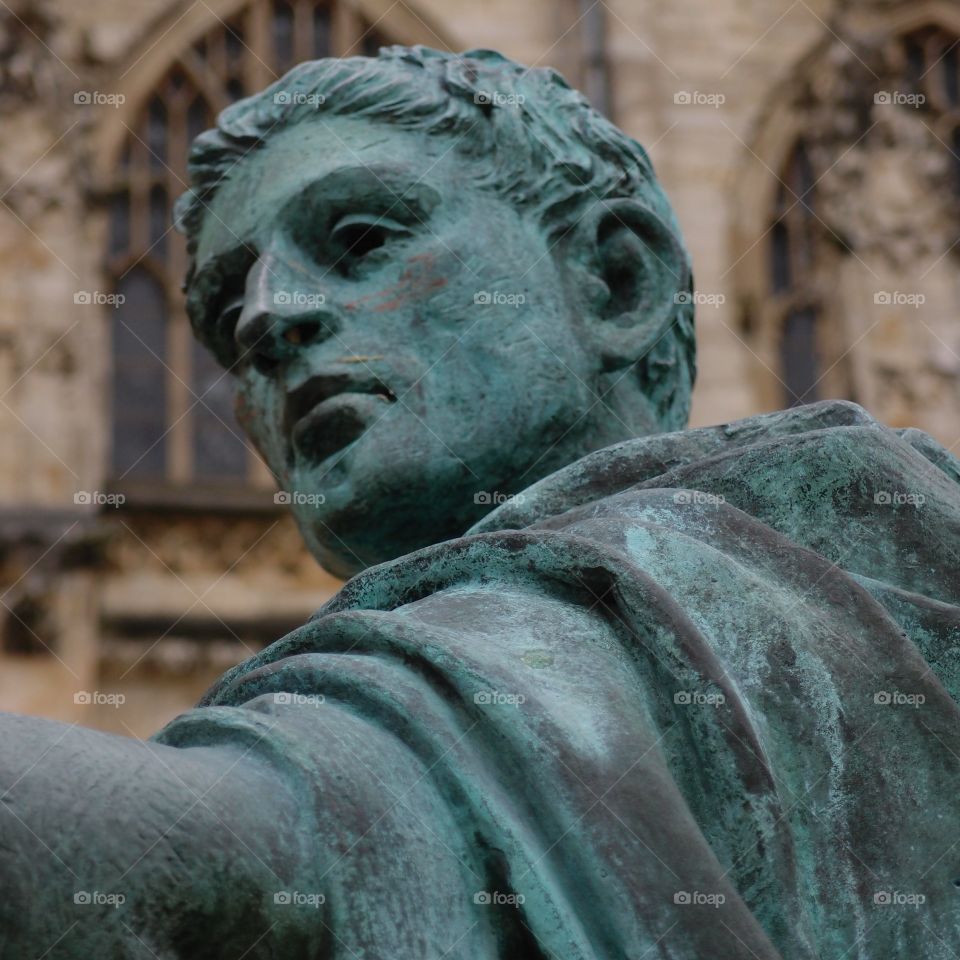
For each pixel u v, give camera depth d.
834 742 3.54
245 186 5.28
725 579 3.67
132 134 49.09
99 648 44.88
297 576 45.91
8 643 44.50
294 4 50.12
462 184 5.28
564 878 3.19
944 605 3.83
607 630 3.55
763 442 4.09
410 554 3.85
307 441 5.12
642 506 3.91
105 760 2.98
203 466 47.28
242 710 3.27
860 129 50.75
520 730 3.26
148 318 48.09
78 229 48.06
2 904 2.83
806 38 51.41
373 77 5.36
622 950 3.14
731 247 50.12
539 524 3.97
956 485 4.17
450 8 51.03
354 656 3.44
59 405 46.66
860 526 3.99
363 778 3.20
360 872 3.11
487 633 3.51
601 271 5.42
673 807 3.25
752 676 3.58
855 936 3.42
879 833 3.49
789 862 3.37
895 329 49.44
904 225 50.16
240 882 3.00
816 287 49.97
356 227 5.18
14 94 48.53
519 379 5.11
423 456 5.04
